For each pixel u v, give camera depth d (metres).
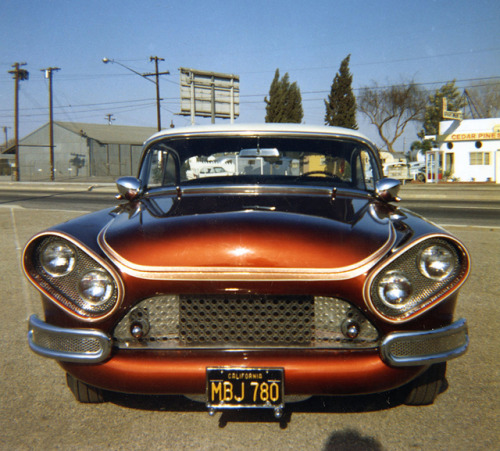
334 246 2.20
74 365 2.22
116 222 2.50
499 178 31.12
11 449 2.29
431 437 2.38
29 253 2.21
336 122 35.69
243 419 2.56
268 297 2.19
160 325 2.22
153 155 3.37
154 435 2.41
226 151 3.31
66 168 51.69
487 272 5.88
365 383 2.14
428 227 2.32
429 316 2.18
